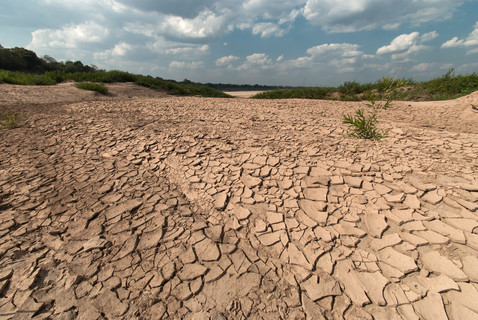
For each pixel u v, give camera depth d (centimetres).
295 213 193
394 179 226
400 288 132
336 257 153
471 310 119
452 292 128
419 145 296
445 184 212
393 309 122
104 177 249
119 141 335
